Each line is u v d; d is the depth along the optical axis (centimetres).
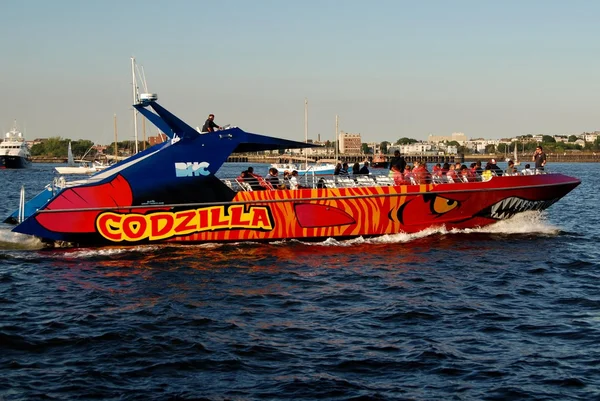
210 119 2506
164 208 2372
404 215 2572
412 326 1514
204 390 1173
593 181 8225
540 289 1847
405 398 1145
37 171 12669
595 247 2478
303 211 2473
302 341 1415
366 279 1958
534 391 1172
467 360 1309
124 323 1526
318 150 12481
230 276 1991
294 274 2017
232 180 2486
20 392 1158
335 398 1144
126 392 1163
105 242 2352
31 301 1714
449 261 2197
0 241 2434
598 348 1371
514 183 2683
